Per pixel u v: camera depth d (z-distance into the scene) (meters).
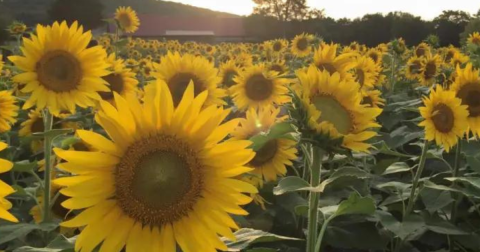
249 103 1.60
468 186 0.94
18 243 0.89
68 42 1.00
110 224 0.44
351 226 0.93
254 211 0.98
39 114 1.35
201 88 1.34
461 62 2.21
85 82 1.00
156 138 0.46
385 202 0.96
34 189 0.97
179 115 0.46
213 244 0.45
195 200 0.46
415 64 2.47
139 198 0.45
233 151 0.46
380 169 1.12
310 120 0.58
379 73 2.25
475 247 0.92
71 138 0.90
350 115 0.62
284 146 0.96
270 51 3.56
